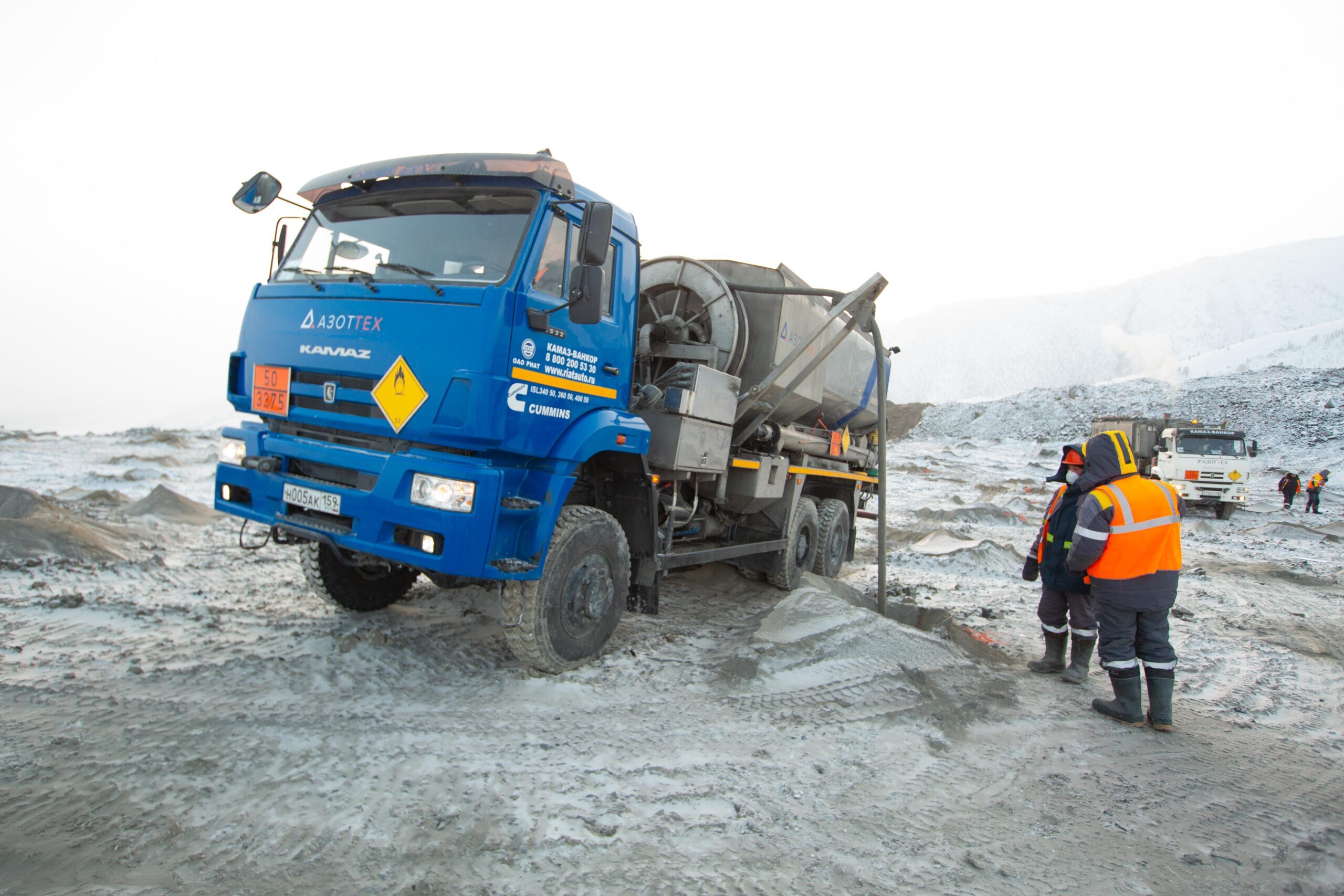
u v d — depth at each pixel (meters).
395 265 4.39
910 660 5.07
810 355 7.37
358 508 4.13
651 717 4.11
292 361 4.56
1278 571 11.62
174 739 3.38
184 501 10.39
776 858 2.80
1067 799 3.58
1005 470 35.94
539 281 4.27
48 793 2.90
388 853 2.65
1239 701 5.38
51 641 4.60
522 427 4.11
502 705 4.09
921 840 3.04
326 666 4.37
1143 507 4.68
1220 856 3.15
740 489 6.79
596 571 4.74
